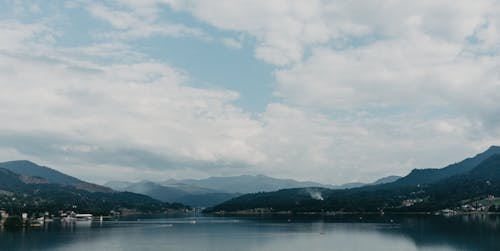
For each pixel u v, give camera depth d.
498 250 193.12
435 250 197.75
